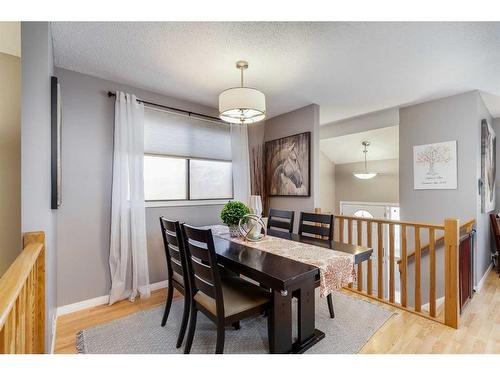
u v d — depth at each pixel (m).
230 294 1.75
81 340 1.96
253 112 2.29
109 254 2.69
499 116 4.07
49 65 1.67
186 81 2.75
